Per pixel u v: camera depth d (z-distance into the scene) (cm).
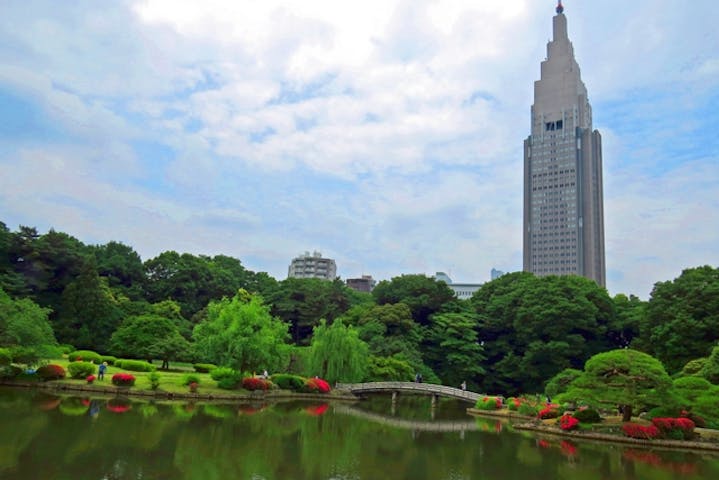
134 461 2275
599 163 19188
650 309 7338
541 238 19000
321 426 3928
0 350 4497
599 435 4044
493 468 2767
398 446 3294
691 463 3127
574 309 7981
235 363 5475
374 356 7688
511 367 8419
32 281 7900
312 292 10212
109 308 7819
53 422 3022
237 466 2352
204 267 10700
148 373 5731
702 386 4191
